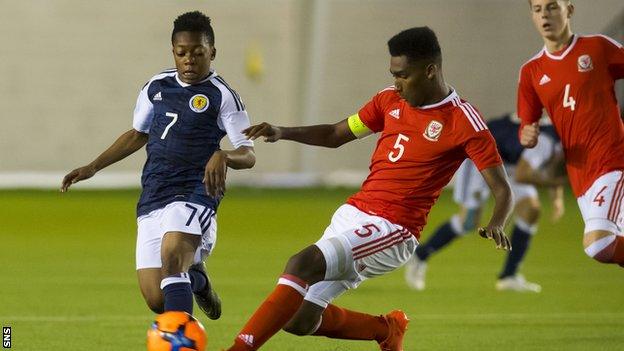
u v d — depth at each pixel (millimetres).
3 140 84938
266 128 21141
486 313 32094
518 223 37812
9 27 84562
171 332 18766
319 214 67750
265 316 18984
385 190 20516
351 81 89875
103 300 33688
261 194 79188
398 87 20250
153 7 86625
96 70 86125
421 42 19938
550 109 26219
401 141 20594
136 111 23203
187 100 22359
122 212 67750
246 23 87688
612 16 89688
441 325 29562
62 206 70875
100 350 24672
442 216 66688
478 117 20250
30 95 85188
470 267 46219
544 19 25484
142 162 85312
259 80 87938
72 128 86000
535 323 30078
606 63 25641
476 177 37562
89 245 51625
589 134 25594
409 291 37562
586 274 43562
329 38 89250
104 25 85938
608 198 25250
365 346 26016
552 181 35281
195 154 22344
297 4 87812
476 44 90500
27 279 39062
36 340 25969
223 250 50688
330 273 19594
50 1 84938
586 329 28984
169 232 21609
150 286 22266
